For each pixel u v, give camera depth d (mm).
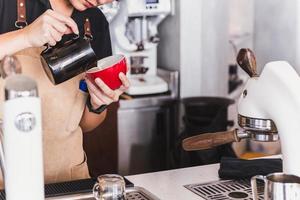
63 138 2121
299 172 1530
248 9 3951
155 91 3891
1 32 2020
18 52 2031
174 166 3721
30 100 1175
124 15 3725
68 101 2096
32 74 2043
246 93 1687
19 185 1195
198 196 1794
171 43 4082
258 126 1643
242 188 1867
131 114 3812
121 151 3844
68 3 2098
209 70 4055
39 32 1770
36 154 1201
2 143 1309
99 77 1810
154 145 3938
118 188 1559
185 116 3693
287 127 1536
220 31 4016
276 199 1354
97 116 2211
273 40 3789
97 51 2209
